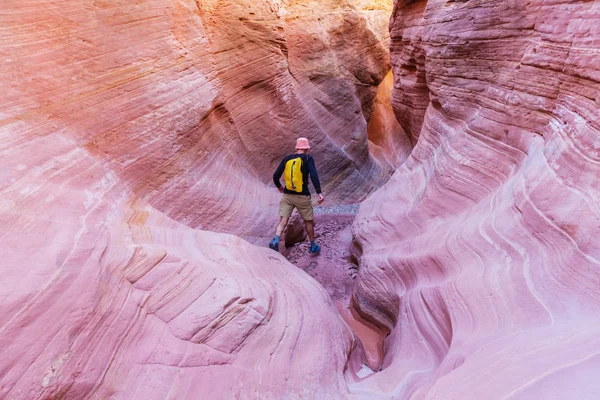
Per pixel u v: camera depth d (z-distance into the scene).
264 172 10.21
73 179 3.50
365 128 15.92
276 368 2.85
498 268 3.03
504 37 4.34
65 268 2.35
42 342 1.94
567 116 3.18
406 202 5.98
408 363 3.29
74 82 4.29
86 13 4.59
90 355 2.12
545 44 3.64
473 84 5.02
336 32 14.19
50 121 3.81
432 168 5.67
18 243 2.34
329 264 6.70
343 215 9.58
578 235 2.44
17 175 2.88
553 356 1.70
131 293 2.70
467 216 4.11
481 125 4.61
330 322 3.83
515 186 3.47
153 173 5.41
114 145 4.74
